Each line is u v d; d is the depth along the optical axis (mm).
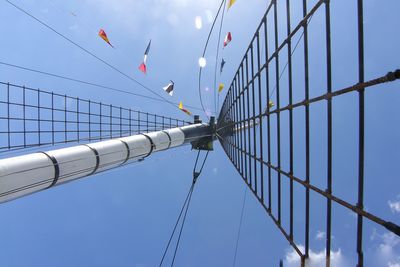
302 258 4910
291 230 5609
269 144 6992
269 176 6953
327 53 4246
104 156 11250
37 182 8469
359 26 3432
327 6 4223
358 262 3541
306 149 4992
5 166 7613
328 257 4230
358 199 3473
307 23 4906
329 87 4199
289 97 5680
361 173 3455
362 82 3344
